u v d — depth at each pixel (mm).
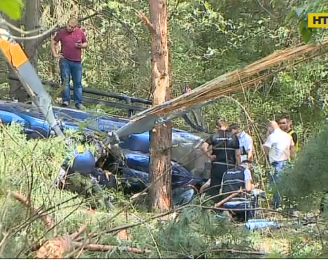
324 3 6707
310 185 7871
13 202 6008
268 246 7133
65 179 7449
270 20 24719
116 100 24016
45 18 20719
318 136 8164
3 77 19938
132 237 6465
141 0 24312
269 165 8688
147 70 24172
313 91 23484
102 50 25125
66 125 10883
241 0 25344
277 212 7570
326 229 7273
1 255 5074
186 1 25422
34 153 6832
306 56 9430
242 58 25500
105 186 9281
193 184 12805
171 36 24594
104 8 23453
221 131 10836
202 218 6750
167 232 6484
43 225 5965
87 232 6117
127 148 13547
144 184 11359
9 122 10945
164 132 12781
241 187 8625
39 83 9391
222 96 8438
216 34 26234
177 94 24953
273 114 22844
